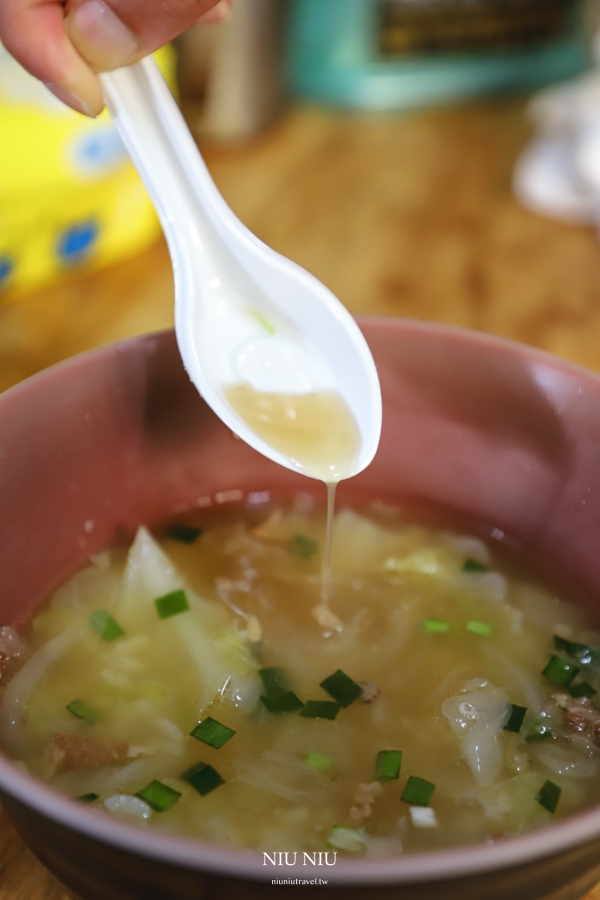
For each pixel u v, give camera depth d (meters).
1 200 0.40
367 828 0.27
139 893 0.22
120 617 0.31
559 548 0.32
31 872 0.27
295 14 0.63
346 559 0.33
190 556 0.33
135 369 0.31
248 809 0.27
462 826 0.27
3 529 0.29
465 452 0.33
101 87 0.29
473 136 0.63
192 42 0.55
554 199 0.52
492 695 0.29
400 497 0.35
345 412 0.30
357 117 0.65
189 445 0.33
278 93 0.62
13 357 0.40
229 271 0.31
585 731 0.28
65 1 0.29
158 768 0.28
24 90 0.39
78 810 0.21
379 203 0.53
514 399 0.32
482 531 0.34
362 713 0.29
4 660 0.29
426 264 0.47
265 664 0.30
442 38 0.65
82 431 0.31
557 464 0.32
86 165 0.42
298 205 0.52
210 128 0.59
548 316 0.44
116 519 0.33
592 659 0.30
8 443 0.29
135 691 0.29
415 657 0.30
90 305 0.43
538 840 0.21
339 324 0.30
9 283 0.43
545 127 0.57
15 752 0.28
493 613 0.32
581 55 0.71
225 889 0.21
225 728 0.28
